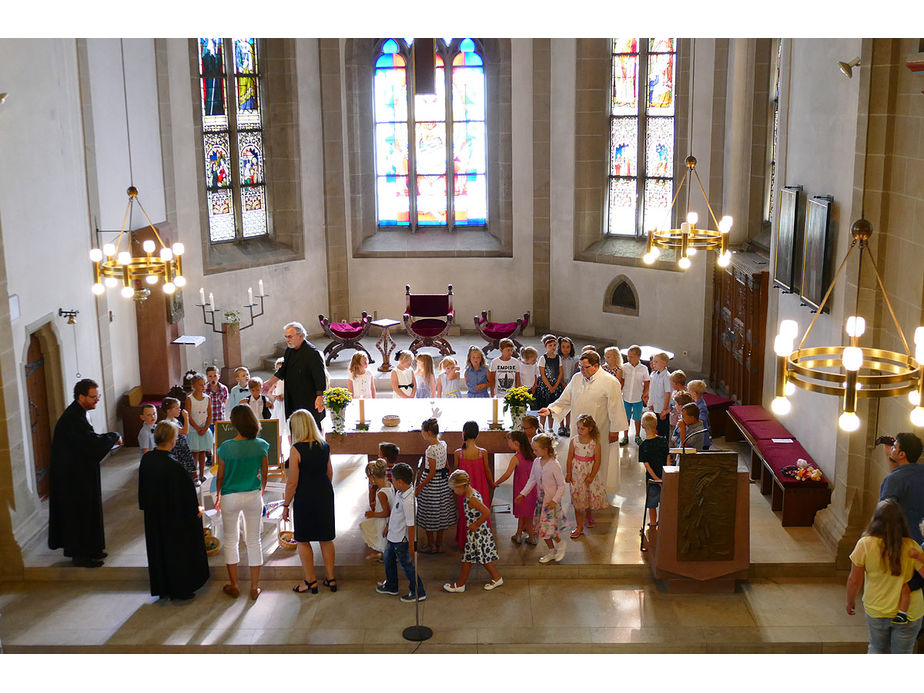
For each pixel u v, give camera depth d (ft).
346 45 57.41
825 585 31.99
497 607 30.73
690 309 53.11
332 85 57.57
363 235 60.49
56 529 32.68
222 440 34.63
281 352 57.36
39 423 37.45
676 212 54.39
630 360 41.96
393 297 60.70
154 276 35.81
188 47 50.83
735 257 46.88
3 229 33.35
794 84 38.50
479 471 32.40
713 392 49.65
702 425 36.04
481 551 31.09
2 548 32.86
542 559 32.55
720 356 49.85
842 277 32.65
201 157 52.44
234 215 55.83
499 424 35.06
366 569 32.60
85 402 32.55
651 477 32.32
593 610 30.53
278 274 57.16
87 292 40.70
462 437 34.32
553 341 42.57
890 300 30.35
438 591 31.78
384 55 58.65
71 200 39.29
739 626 29.55
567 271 58.95
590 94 55.88
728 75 49.65
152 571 30.86
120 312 44.42
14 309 33.96
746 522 30.81
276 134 56.85
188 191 51.78
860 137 30.40
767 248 47.50
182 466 30.83
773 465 35.94
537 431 33.04
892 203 30.07
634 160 56.03
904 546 24.59
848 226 31.96
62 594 31.99
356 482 39.73
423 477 32.42
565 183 57.67
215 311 51.65
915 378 19.69
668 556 30.81
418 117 59.31
